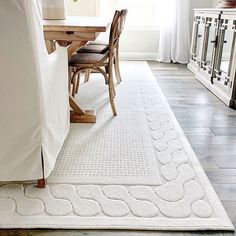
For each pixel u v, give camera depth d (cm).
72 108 218
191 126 215
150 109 248
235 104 252
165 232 113
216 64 294
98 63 223
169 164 161
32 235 111
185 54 462
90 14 454
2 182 140
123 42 476
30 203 127
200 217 120
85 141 188
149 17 477
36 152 128
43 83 123
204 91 306
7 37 110
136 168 157
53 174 150
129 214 121
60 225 115
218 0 422
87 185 141
